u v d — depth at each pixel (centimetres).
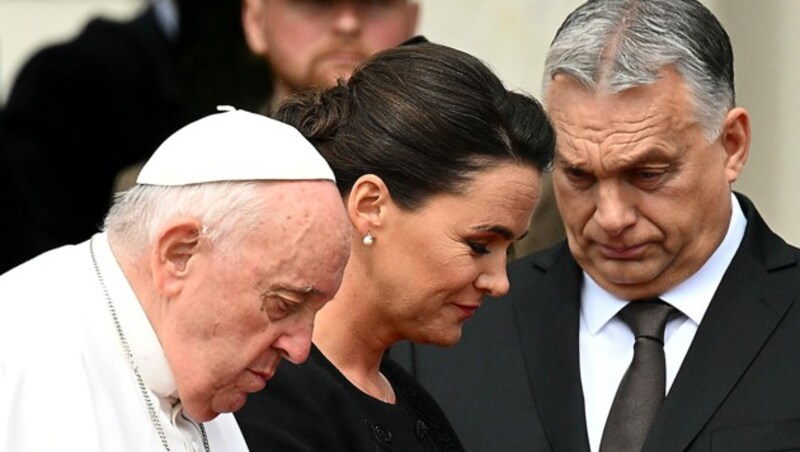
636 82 1630
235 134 1311
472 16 2628
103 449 1275
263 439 1405
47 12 4303
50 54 2852
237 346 1292
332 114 1495
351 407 1466
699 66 1647
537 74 2617
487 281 1483
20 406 1260
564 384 1730
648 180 1655
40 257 1341
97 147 2859
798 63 2527
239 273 1280
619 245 1680
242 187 1281
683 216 1670
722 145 1703
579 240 1708
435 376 1766
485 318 1792
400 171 1463
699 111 1650
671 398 1675
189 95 2883
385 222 1472
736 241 1739
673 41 1641
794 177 2530
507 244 1490
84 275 1316
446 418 1609
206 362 1298
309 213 1285
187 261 1290
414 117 1466
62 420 1260
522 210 1477
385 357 1602
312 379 1452
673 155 1645
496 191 1462
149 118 2881
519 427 1722
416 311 1482
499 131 1467
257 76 2850
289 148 1303
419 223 1466
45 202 2827
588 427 1716
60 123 2844
